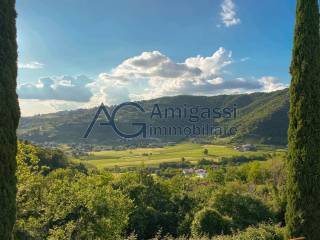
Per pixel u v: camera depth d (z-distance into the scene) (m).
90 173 38.12
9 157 7.48
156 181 43.12
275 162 64.19
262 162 75.81
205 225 29.81
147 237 35.88
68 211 18.73
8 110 7.48
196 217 30.56
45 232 17.81
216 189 40.66
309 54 11.49
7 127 7.47
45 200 18.23
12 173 7.55
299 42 11.63
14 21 7.87
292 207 11.48
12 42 7.75
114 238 22.47
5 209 7.34
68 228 17.56
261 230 20.05
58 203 18.78
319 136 11.32
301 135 11.41
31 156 17.44
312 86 11.41
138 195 38.91
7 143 7.44
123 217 25.22
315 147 11.27
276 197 36.38
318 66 11.52
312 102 11.38
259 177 63.47
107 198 21.58
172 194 40.56
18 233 15.45
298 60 11.60
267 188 44.34
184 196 39.72
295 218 11.38
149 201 39.41
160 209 39.06
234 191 36.50
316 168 11.22
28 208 17.31
